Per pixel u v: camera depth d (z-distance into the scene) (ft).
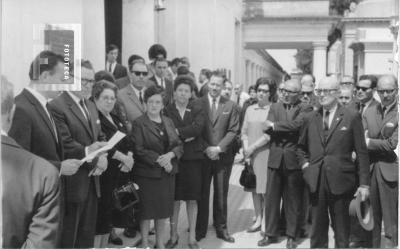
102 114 15.67
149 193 16.24
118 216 16.19
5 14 15.64
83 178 13.64
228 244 18.54
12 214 9.17
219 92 19.26
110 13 29.22
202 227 19.03
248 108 20.70
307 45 64.08
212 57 39.93
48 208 9.28
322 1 61.11
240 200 25.55
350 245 18.06
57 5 17.78
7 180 9.22
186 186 17.66
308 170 16.37
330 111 16.38
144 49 29.45
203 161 18.74
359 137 15.79
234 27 51.60
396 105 16.56
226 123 19.10
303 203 18.79
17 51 15.92
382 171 16.49
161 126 16.66
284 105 18.25
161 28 38.68
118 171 15.71
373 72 33.22
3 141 9.43
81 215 14.17
